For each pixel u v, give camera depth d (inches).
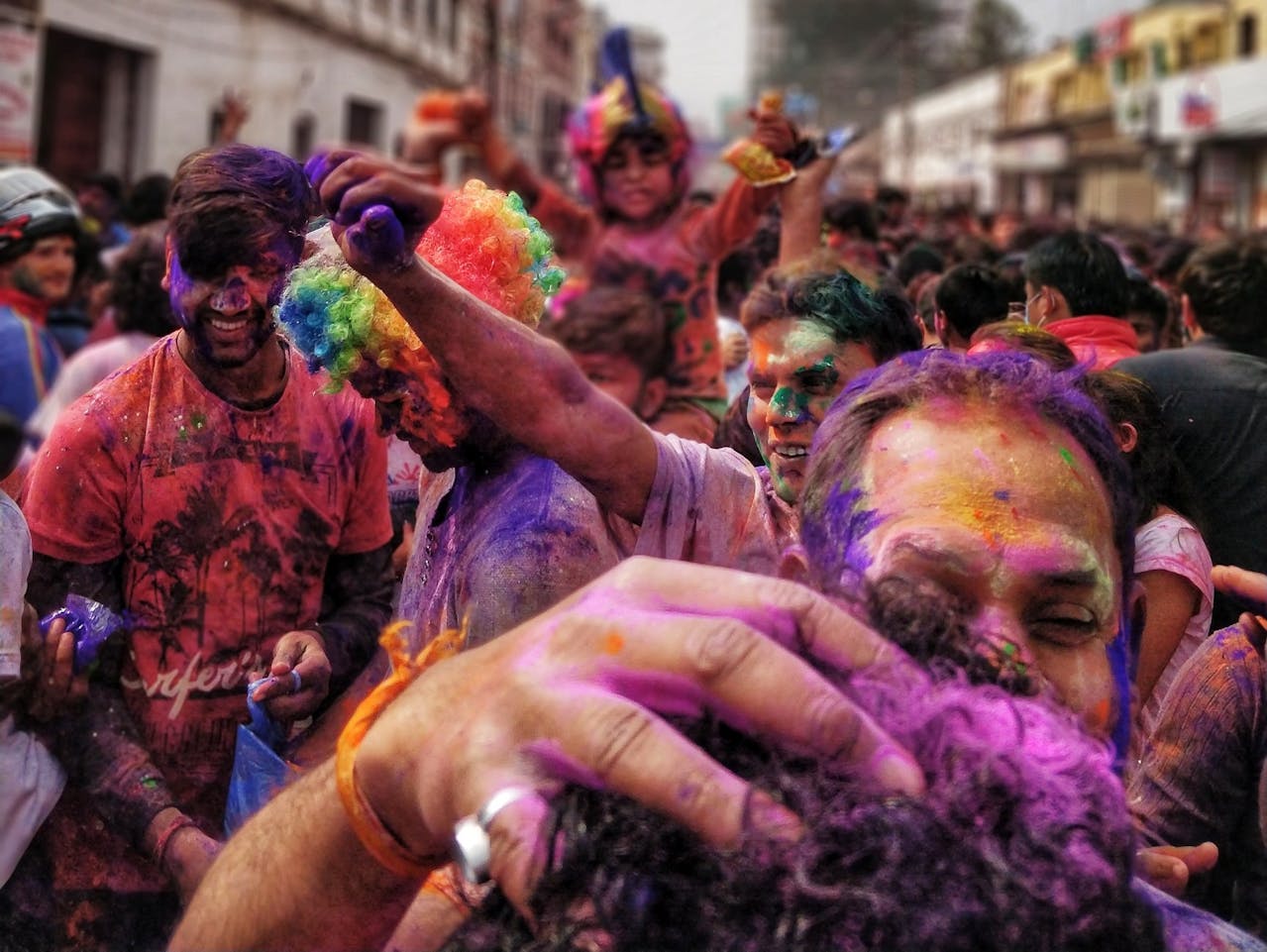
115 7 700.0
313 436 76.0
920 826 22.3
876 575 32.6
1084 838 22.8
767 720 23.8
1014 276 139.0
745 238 155.6
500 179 161.6
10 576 66.8
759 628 25.6
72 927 74.9
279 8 855.1
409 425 56.2
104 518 73.5
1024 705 25.1
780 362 70.0
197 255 68.6
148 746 74.9
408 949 31.7
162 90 751.1
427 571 63.1
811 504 36.6
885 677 24.9
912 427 35.0
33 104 546.6
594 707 24.0
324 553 77.4
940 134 2050.9
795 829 22.7
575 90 2036.2
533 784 24.4
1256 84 964.6
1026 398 35.2
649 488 50.9
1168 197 1165.7
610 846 23.2
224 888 31.1
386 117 1075.9
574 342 133.3
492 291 56.1
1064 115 1537.9
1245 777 72.9
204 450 74.0
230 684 75.5
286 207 69.5
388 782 27.4
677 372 155.6
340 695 76.4
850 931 21.8
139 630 74.7
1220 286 118.8
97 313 205.6
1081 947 22.6
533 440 48.1
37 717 71.3
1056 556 32.2
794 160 129.3
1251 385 102.5
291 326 55.1
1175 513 84.2
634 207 159.9
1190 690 74.0
